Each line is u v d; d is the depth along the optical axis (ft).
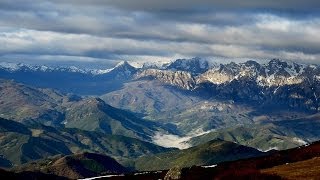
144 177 451.94
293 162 402.72
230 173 341.41
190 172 380.78
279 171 358.43
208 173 372.38
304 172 344.49
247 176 328.08
